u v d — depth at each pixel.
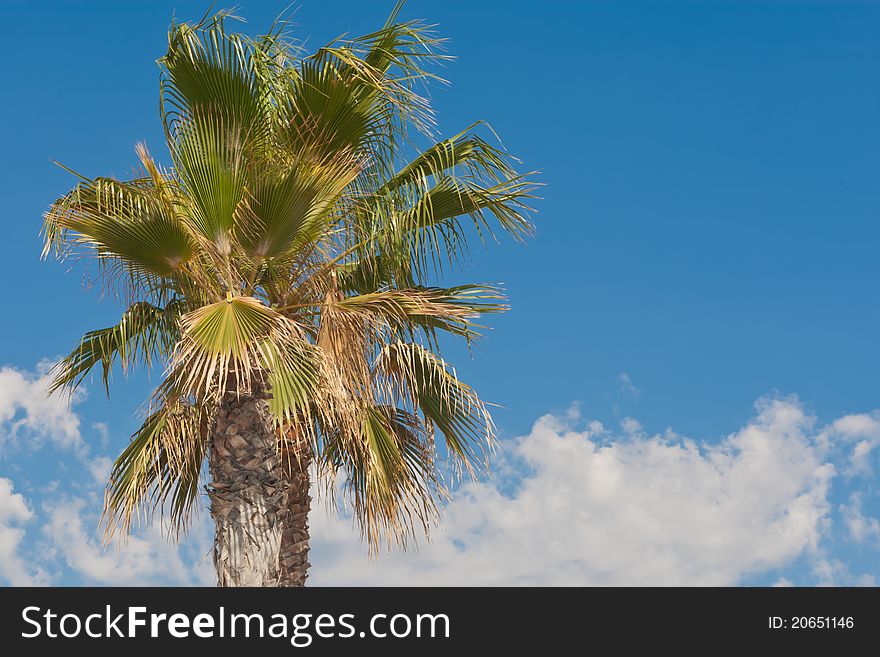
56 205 10.03
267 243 10.17
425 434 11.25
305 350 9.84
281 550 11.69
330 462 11.86
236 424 10.22
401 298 10.75
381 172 11.58
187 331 9.23
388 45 11.14
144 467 10.21
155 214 9.85
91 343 11.34
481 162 11.36
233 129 10.33
